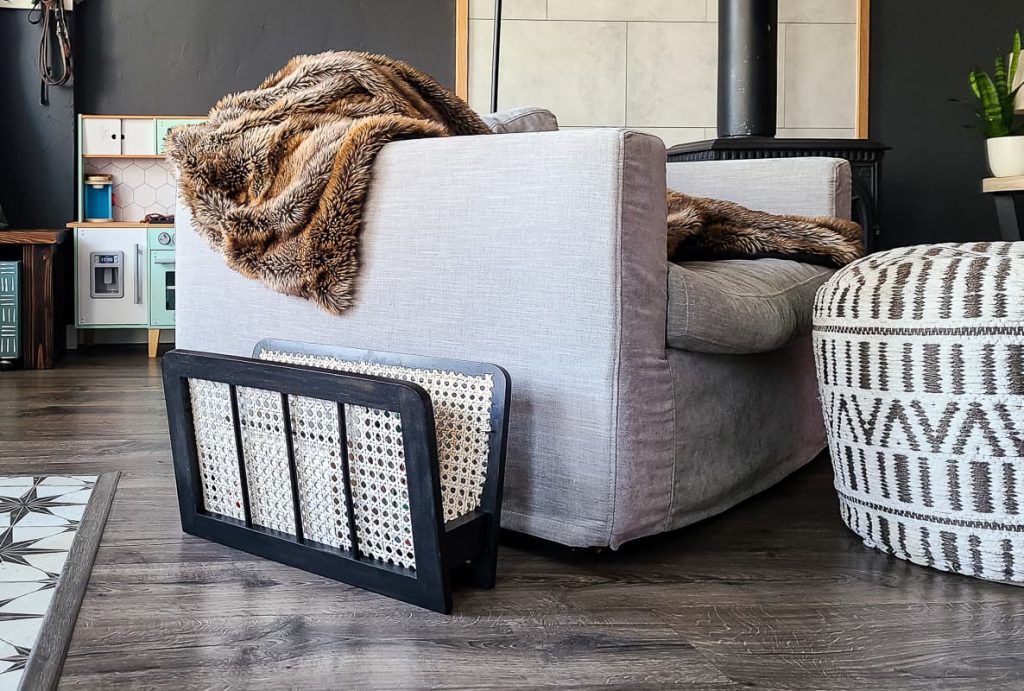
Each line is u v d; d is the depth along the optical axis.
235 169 1.76
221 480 1.58
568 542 1.48
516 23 4.88
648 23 4.93
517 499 1.54
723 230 2.12
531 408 1.50
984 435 1.34
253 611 1.29
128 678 1.08
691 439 1.61
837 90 5.03
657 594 1.38
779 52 4.98
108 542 1.60
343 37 4.89
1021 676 1.11
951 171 5.17
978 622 1.27
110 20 4.77
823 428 2.25
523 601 1.34
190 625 1.24
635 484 1.46
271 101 1.85
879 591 1.39
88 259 4.39
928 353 1.36
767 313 1.70
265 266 1.75
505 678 1.10
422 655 1.16
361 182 1.65
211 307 1.96
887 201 5.18
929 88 5.12
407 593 1.32
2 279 3.89
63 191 4.74
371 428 1.33
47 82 4.64
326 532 1.44
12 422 2.70
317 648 1.17
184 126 1.88
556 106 4.94
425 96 1.95
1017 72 4.43
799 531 1.70
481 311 1.54
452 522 1.33
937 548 1.44
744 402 1.80
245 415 1.50
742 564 1.51
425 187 1.59
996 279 1.31
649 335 1.47
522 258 1.48
